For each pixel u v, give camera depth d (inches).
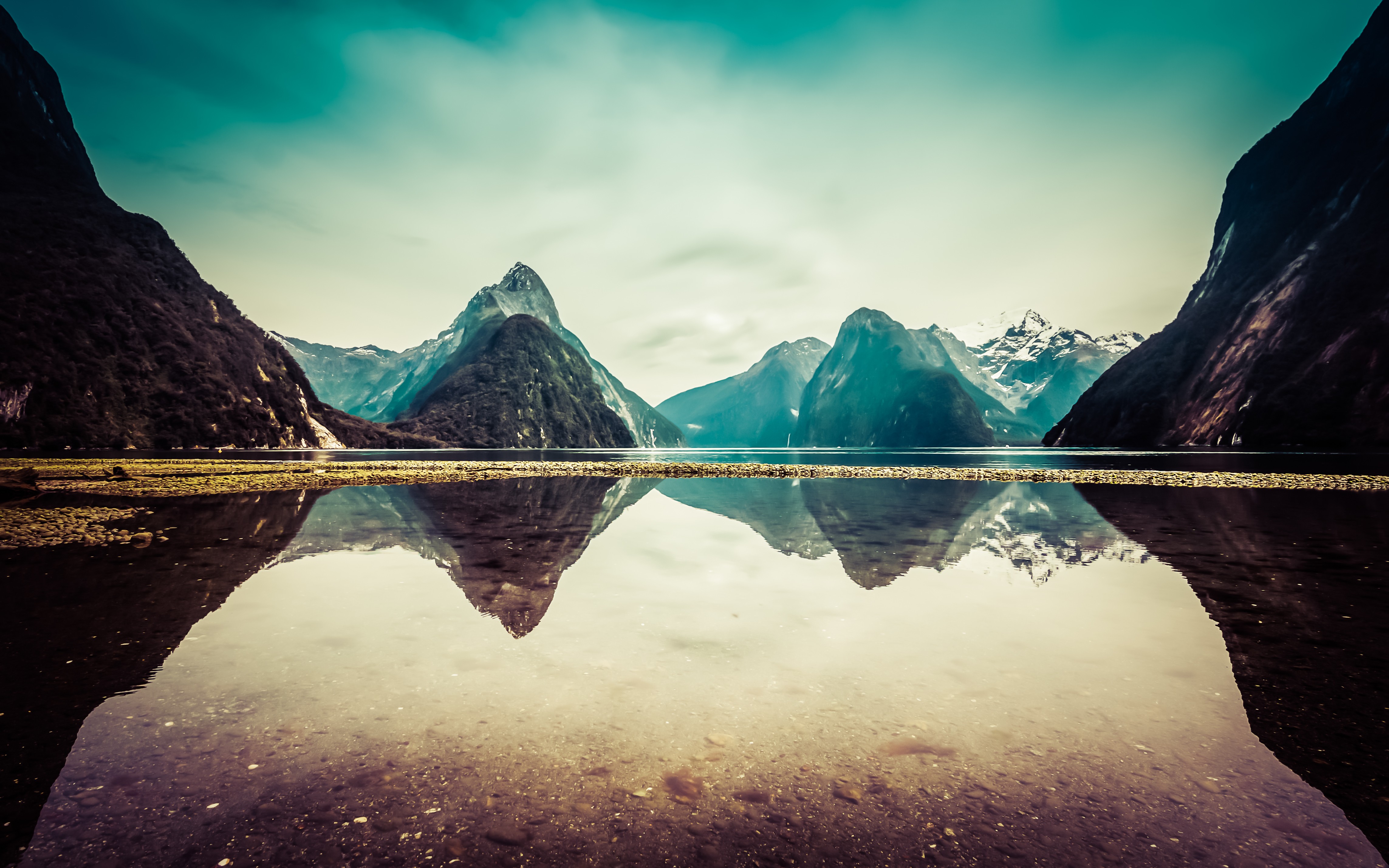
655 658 260.7
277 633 291.4
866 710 208.5
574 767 171.2
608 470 1958.7
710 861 132.6
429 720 199.5
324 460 2571.4
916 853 135.2
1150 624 309.9
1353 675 238.1
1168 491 1140.5
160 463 1955.0
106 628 296.8
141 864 128.8
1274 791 158.1
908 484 1396.4
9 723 194.4
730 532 649.0
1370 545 555.2
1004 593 378.6
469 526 682.8
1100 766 171.6
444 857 132.3
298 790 159.3
